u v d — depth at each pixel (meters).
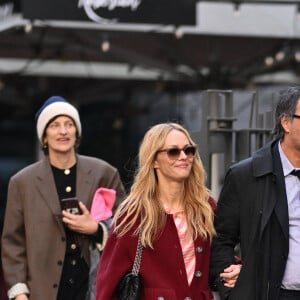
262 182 11.71
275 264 11.46
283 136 11.76
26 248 14.71
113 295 11.70
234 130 15.35
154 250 11.45
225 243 12.06
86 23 21.91
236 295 11.62
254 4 22.83
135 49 27.11
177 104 32.03
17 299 14.39
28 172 14.91
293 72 30.28
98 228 14.52
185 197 11.82
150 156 11.64
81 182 14.95
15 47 26.89
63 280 14.48
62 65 30.58
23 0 20.16
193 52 27.41
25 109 33.66
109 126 38.00
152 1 20.80
